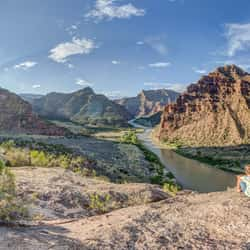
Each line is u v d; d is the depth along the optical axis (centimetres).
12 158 2089
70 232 643
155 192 1530
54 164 2422
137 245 584
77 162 3647
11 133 11700
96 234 625
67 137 12425
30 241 545
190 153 10500
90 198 1268
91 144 9712
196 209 854
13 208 737
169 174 6231
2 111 13150
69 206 1145
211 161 8762
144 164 7019
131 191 1484
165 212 827
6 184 746
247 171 1097
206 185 5566
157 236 635
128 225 693
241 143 12000
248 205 855
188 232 667
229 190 1129
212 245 600
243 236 645
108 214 841
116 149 9100
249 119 13612
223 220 743
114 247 562
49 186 1313
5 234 571
